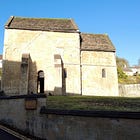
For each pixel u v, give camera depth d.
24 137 11.87
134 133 7.27
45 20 35.84
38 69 31.91
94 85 33.91
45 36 32.91
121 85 37.59
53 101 21.52
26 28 32.50
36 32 32.78
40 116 11.76
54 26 34.03
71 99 23.44
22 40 32.28
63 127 10.26
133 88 36.44
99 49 35.12
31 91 31.03
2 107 16.42
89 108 16.89
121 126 7.74
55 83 30.31
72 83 32.59
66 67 32.81
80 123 9.44
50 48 32.75
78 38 33.84
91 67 34.34
